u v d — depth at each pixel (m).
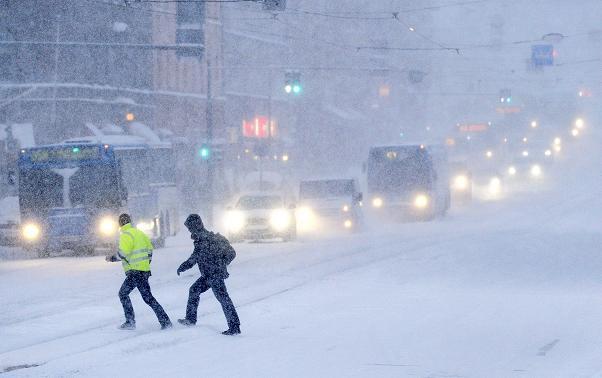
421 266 67.75
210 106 123.19
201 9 89.31
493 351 34.41
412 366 31.59
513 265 68.00
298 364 32.06
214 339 37.62
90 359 33.22
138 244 40.09
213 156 120.56
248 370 31.02
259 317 43.88
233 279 60.44
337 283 58.06
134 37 159.88
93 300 50.62
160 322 40.22
